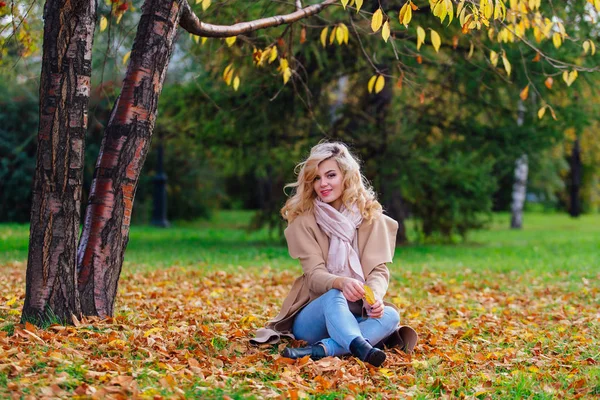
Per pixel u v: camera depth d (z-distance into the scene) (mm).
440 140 13484
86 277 4445
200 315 5453
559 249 14312
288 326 4480
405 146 12703
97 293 4469
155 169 24688
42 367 3402
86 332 4137
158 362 3695
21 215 21719
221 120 12492
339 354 4043
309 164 4410
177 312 5539
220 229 21953
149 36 4441
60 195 4219
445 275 9539
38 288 4254
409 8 4430
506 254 13133
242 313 5816
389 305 4438
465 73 11000
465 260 11906
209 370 3648
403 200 15461
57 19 4164
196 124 13242
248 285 8062
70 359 3576
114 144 4457
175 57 12867
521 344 4922
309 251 4332
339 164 4383
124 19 6789
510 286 8578
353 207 4391
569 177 35625
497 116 12375
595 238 18312
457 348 4703
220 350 4164
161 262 10398
